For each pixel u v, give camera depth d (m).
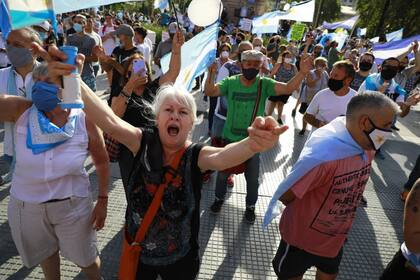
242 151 1.41
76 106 1.39
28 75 2.84
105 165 2.13
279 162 5.25
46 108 1.75
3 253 2.79
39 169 1.83
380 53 7.67
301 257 2.15
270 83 3.38
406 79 7.33
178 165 1.63
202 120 6.80
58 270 2.28
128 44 4.77
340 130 2.00
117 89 3.29
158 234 1.69
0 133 4.92
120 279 1.77
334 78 3.43
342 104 3.51
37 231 1.96
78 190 1.99
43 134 1.79
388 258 3.34
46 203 1.89
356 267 3.17
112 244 3.05
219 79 4.98
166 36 7.66
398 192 4.76
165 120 1.63
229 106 3.48
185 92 1.68
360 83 5.77
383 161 5.88
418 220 1.69
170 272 1.80
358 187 2.00
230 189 4.25
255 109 3.41
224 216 3.68
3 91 2.92
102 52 3.24
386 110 1.82
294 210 2.08
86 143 1.95
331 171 1.89
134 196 1.70
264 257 3.14
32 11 1.49
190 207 1.67
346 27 18.64
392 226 3.91
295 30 6.92
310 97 6.34
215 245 3.22
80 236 2.04
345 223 2.05
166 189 1.63
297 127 7.05
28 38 2.82
